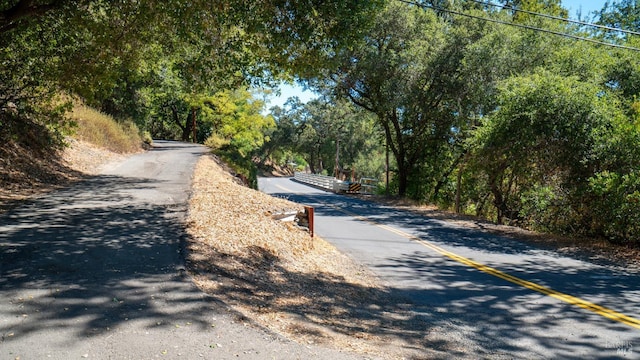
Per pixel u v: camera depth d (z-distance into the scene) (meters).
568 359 5.08
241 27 11.20
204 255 7.02
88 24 11.46
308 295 6.78
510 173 20.00
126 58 12.99
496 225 17.50
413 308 7.05
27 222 8.29
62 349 3.79
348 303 6.85
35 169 13.62
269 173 87.75
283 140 84.94
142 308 4.73
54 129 15.89
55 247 6.73
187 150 30.14
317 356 4.18
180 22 10.40
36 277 5.43
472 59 22.84
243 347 4.12
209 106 39.41
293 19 9.86
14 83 13.20
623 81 21.22
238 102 37.59
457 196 23.16
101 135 22.39
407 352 4.91
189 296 5.16
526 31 24.22
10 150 13.62
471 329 6.07
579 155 14.76
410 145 30.41
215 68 12.45
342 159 83.56
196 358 3.81
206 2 9.68
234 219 10.02
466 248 12.56
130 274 5.76
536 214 17.73
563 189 15.61
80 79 13.07
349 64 25.64
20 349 3.74
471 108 23.97
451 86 24.44
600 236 14.32
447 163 30.30
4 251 6.38
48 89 14.06
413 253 11.71
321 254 10.55
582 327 6.20
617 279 9.16
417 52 24.31
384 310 6.80
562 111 14.95
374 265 10.27
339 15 9.57
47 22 12.20
